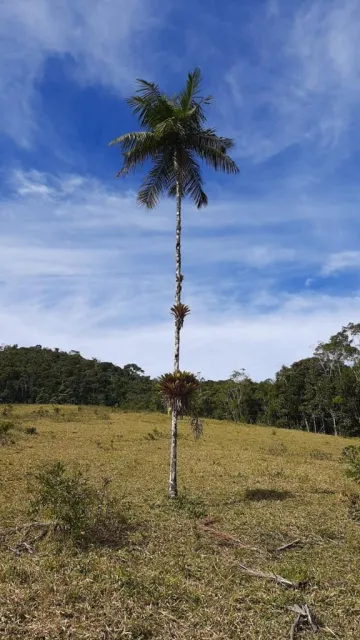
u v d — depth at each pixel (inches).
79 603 207.9
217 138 559.2
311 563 288.8
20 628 183.9
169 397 498.0
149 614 201.0
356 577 263.3
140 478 600.1
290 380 2632.9
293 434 1697.8
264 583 244.5
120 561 269.6
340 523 392.8
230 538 329.7
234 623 196.7
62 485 317.4
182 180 579.2
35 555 276.2
